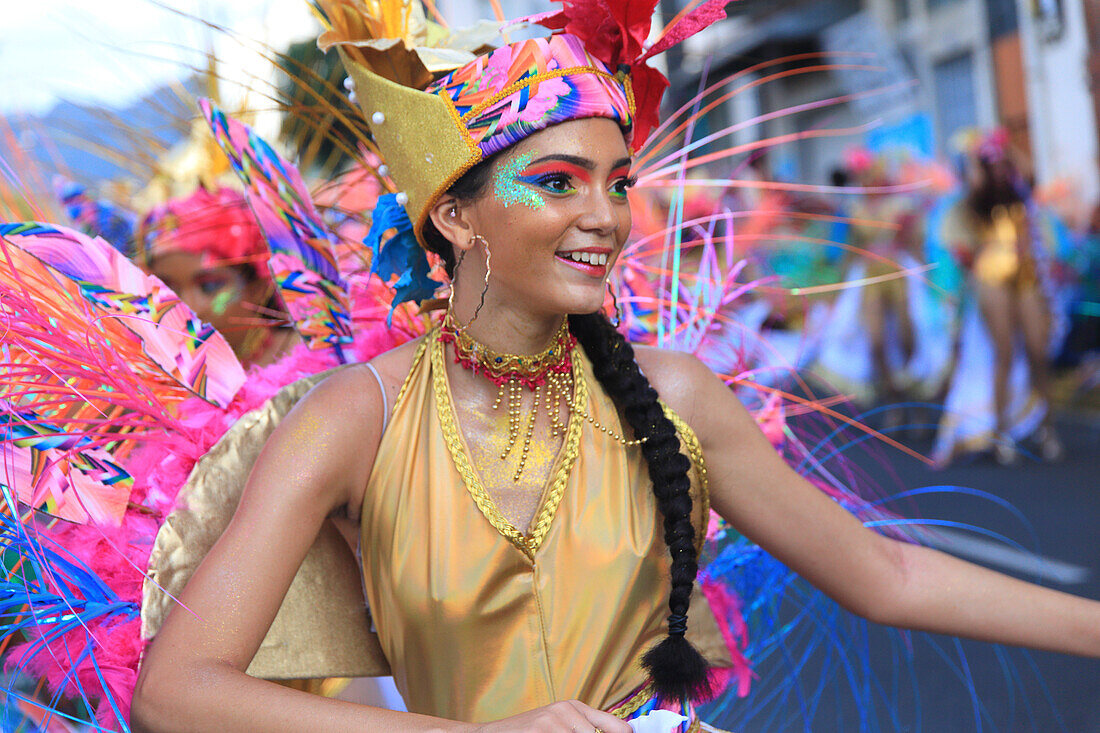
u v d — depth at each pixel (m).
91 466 1.61
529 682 1.43
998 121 13.46
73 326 1.66
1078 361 8.59
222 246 2.37
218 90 2.16
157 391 1.69
